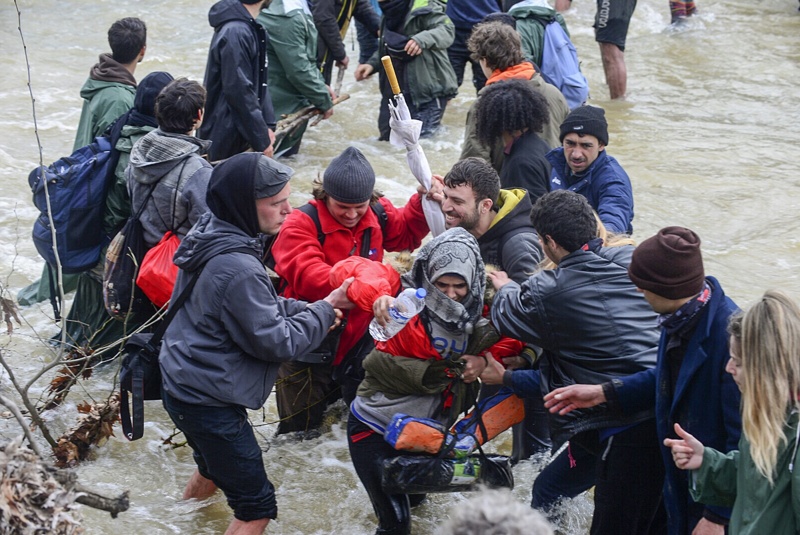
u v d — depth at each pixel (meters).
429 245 4.99
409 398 5.14
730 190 10.74
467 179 5.57
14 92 13.58
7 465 3.81
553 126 7.73
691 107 13.61
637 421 4.68
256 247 4.93
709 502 4.11
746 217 10.14
